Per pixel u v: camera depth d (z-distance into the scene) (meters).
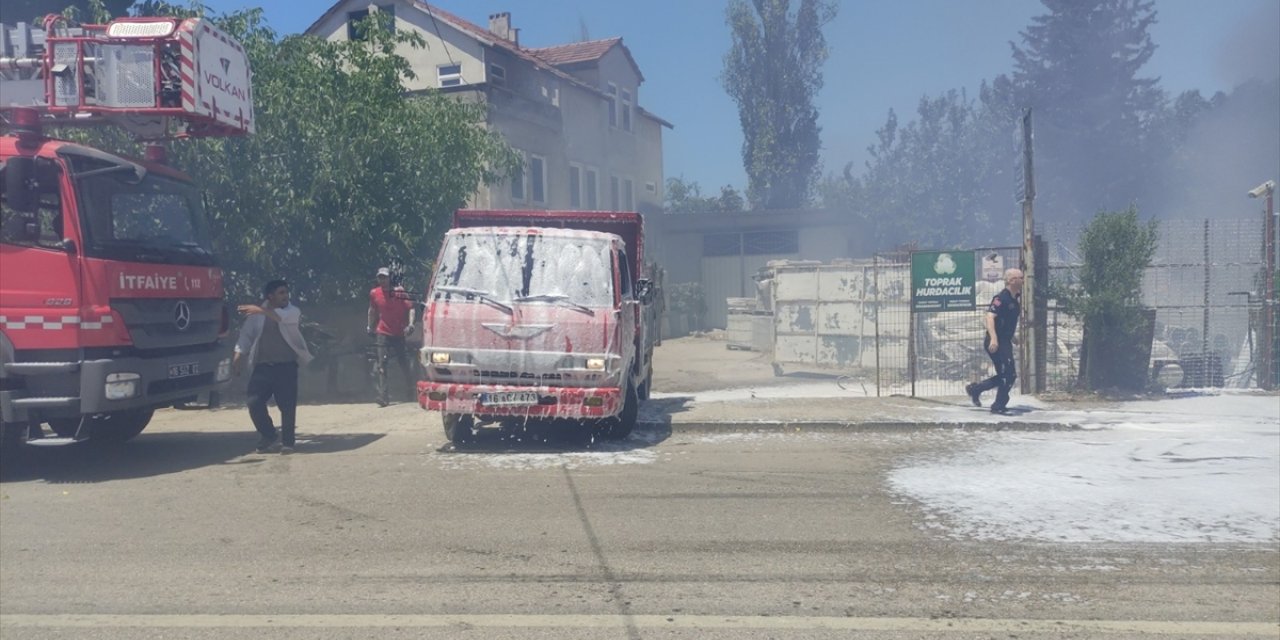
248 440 11.41
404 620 5.50
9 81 10.09
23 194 8.69
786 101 42.16
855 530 7.30
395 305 14.37
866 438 11.16
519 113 26.88
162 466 9.77
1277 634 5.34
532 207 27.62
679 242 34.72
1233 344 15.24
